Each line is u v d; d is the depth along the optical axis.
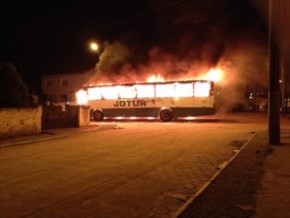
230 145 17.02
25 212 7.34
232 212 6.89
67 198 8.31
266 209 7.04
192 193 8.66
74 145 17.75
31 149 16.61
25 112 21.61
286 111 55.44
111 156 14.09
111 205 7.77
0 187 9.37
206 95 34.22
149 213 7.23
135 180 10.02
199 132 23.66
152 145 17.28
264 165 11.41
